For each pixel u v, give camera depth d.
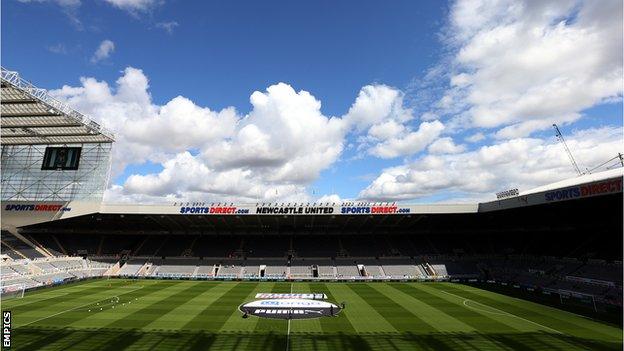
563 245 63.62
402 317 36.31
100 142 67.31
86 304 41.38
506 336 29.92
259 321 34.34
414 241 78.06
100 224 74.81
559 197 46.16
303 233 80.00
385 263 70.44
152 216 67.94
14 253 60.88
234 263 70.62
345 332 30.95
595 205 52.84
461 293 50.91
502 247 74.00
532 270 60.50
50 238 72.75
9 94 46.62
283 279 64.56
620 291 43.78
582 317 36.25
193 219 70.94
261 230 79.88
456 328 32.31
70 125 58.47
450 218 69.81
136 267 69.25
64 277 59.72
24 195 65.75
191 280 63.78
